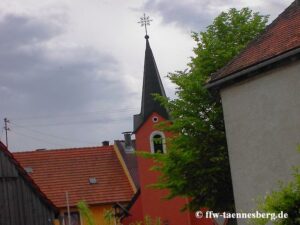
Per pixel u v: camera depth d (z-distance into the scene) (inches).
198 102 1154.0
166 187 1144.8
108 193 1911.9
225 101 907.4
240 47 1163.3
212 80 907.4
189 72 1194.0
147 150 1697.8
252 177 858.8
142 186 1699.1
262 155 842.2
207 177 1120.8
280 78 815.1
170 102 1181.1
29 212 1099.3
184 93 1156.5
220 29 1223.5
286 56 784.3
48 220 1114.1
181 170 1128.8
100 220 1870.1
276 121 821.2
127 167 1996.8
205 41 1187.9
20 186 1102.4
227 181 1128.2
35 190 1111.6
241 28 1206.9
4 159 1095.0
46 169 1994.3
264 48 853.8
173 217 1647.4
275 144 822.5
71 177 1966.0
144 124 1712.6
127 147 2165.4
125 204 1892.2
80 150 2066.9
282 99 812.0
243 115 874.1
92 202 1878.7
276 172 819.4
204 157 1126.4
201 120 1133.1
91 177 1964.8
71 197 1893.5
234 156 889.5
